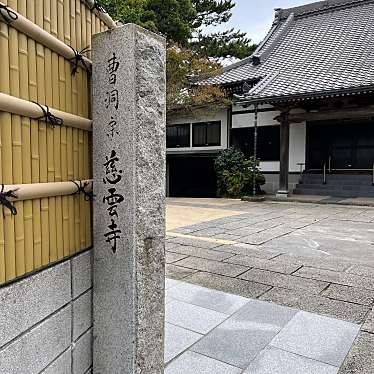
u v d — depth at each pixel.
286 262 4.41
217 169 13.03
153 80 1.54
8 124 1.10
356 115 10.52
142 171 1.49
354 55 11.87
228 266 4.22
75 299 1.47
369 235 6.16
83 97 1.53
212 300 3.19
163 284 1.63
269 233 6.28
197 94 12.71
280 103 11.08
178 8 15.66
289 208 9.74
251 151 13.48
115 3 9.01
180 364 2.19
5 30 1.08
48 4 1.30
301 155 12.84
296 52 13.79
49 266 1.31
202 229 6.62
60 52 1.36
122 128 1.48
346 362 2.21
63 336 1.39
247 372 2.11
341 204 10.22
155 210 1.57
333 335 2.55
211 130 14.38
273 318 2.83
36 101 1.22
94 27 1.65
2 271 1.08
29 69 1.19
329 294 3.34
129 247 1.48
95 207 1.58
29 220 1.21
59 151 1.37
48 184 1.28
